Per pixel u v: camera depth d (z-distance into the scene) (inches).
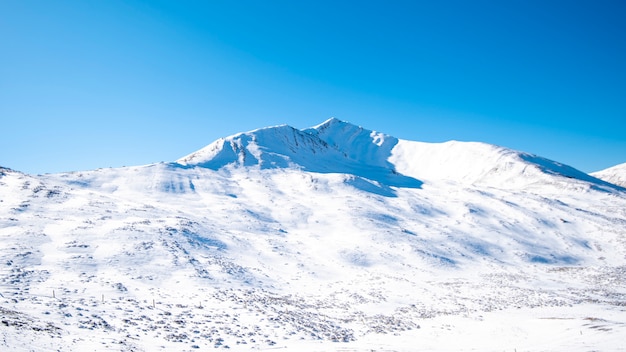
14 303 853.8
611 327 880.9
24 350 477.1
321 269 2048.5
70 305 919.0
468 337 915.4
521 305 1480.1
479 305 1465.3
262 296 1390.3
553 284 2025.1
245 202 3688.5
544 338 846.5
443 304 1471.5
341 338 896.3
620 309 1417.3
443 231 3142.2
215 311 1065.5
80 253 1612.9
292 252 2327.8
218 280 1537.9
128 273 1459.2
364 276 1968.5
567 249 2994.6
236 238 2404.0
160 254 1753.2
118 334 713.0
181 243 1994.3
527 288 1876.2
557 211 4077.3
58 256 1537.9
